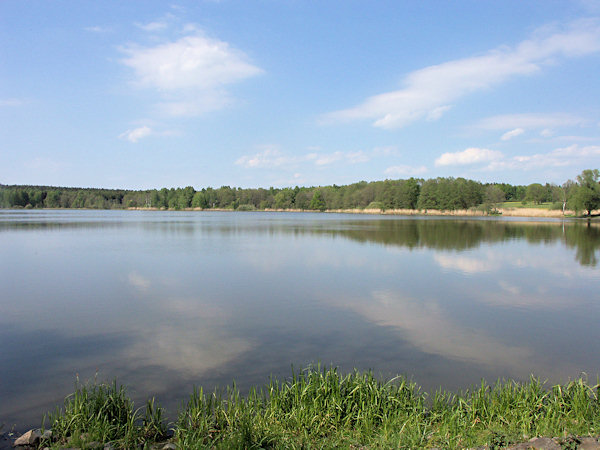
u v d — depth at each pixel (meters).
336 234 48.59
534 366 9.94
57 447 6.25
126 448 6.30
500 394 7.61
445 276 21.64
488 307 15.51
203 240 41.19
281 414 7.07
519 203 155.88
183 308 15.27
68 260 27.39
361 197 156.62
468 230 55.06
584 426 6.62
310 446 6.16
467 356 10.53
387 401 7.41
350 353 10.70
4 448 6.34
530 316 14.34
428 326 13.09
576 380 8.68
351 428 6.80
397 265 25.38
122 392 7.84
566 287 19.12
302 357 10.41
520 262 26.77
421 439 6.25
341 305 15.70
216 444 6.25
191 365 9.87
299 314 14.45
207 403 7.71
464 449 5.97
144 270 23.47
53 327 13.02
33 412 7.71
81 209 196.50
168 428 6.95
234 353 10.67
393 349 11.01
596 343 11.60
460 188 123.44
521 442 6.12
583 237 44.28
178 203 193.00
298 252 31.56
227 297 16.98
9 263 26.05
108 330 12.67
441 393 8.31
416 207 139.50
